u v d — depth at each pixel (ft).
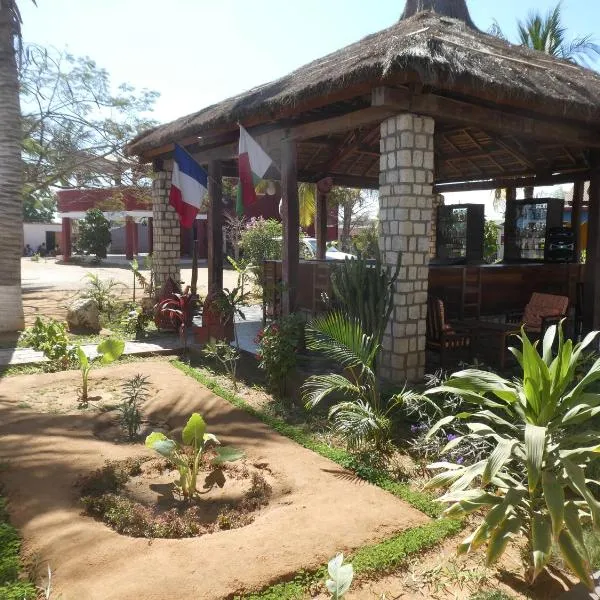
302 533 11.69
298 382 21.84
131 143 41.04
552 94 21.21
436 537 11.68
